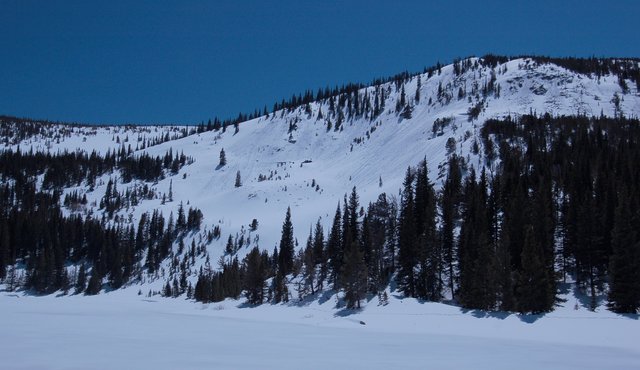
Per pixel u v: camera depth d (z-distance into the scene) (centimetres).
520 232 7869
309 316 8050
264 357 3297
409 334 5684
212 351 3516
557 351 4309
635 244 6344
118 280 15675
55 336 4206
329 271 10200
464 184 12112
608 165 10094
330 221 17488
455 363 3319
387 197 14362
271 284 10769
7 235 15550
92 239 17575
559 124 14712
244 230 18775
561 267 8250
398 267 9031
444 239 8738
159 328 5400
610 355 4116
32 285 14512
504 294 6800
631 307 6272
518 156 12256
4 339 3922
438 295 8356
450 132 18675
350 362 3191
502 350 4231
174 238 19400
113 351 3378
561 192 9975
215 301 11031
